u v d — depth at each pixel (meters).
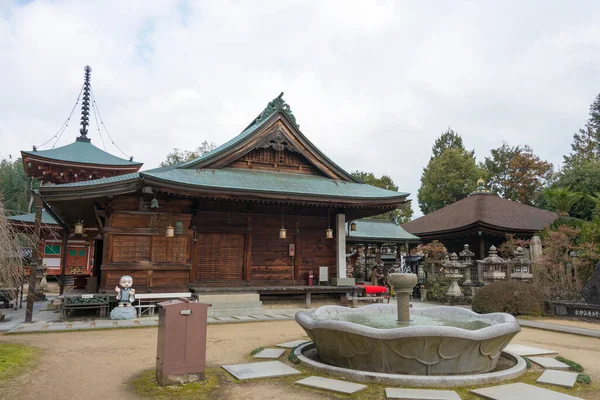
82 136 32.59
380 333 6.04
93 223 21.06
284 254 17.66
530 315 14.86
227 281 16.38
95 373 6.75
